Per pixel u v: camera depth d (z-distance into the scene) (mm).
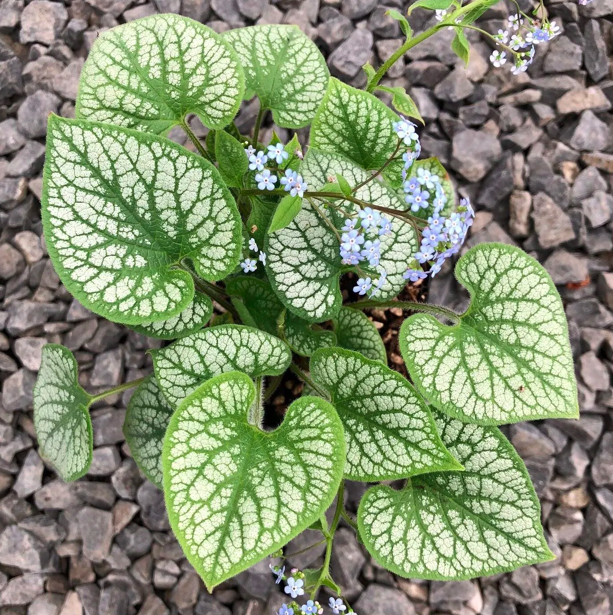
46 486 340
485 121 375
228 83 247
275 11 379
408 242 259
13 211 365
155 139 212
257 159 232
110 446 345
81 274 218
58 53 376
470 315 256
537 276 249
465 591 329
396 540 250
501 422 234
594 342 353
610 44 379
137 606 334
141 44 244
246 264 255
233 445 213
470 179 370
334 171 252
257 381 264
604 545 336
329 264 255
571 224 358
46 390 292
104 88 246
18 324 351
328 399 259
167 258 232
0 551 333
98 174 214
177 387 244
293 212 219
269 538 196
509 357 244
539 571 337
